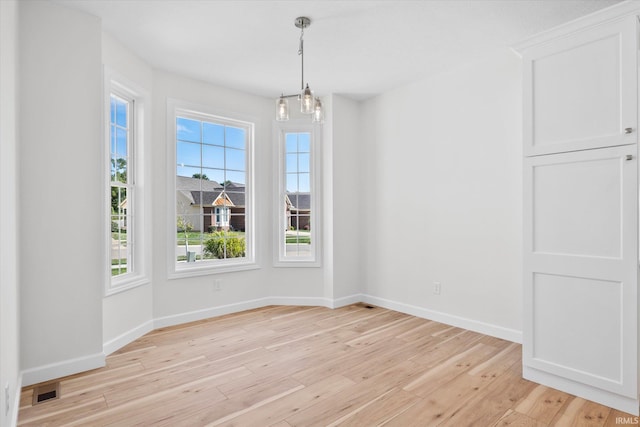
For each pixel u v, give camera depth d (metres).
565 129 2.27
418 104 3.98
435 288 3.81
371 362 2.77
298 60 3.43
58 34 2.51
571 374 2.25
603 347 2.12
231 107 4.14
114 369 2.64
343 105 4.47
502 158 3.27
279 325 3.67
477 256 3.45
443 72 3.73
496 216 3.31
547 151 2.34
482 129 3.41
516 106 3.17
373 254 4.48
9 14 1.88
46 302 2.45
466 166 3.54
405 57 3.38
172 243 3.68
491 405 2.15
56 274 2.49
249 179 4.37
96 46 2.67
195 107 3.85
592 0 2.44
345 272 4.47
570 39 2.24
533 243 2.42
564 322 2.29
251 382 2.44
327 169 4.41
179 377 2.52
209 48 3.18
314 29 2.86
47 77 2.46
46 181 2.45
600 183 2.13
